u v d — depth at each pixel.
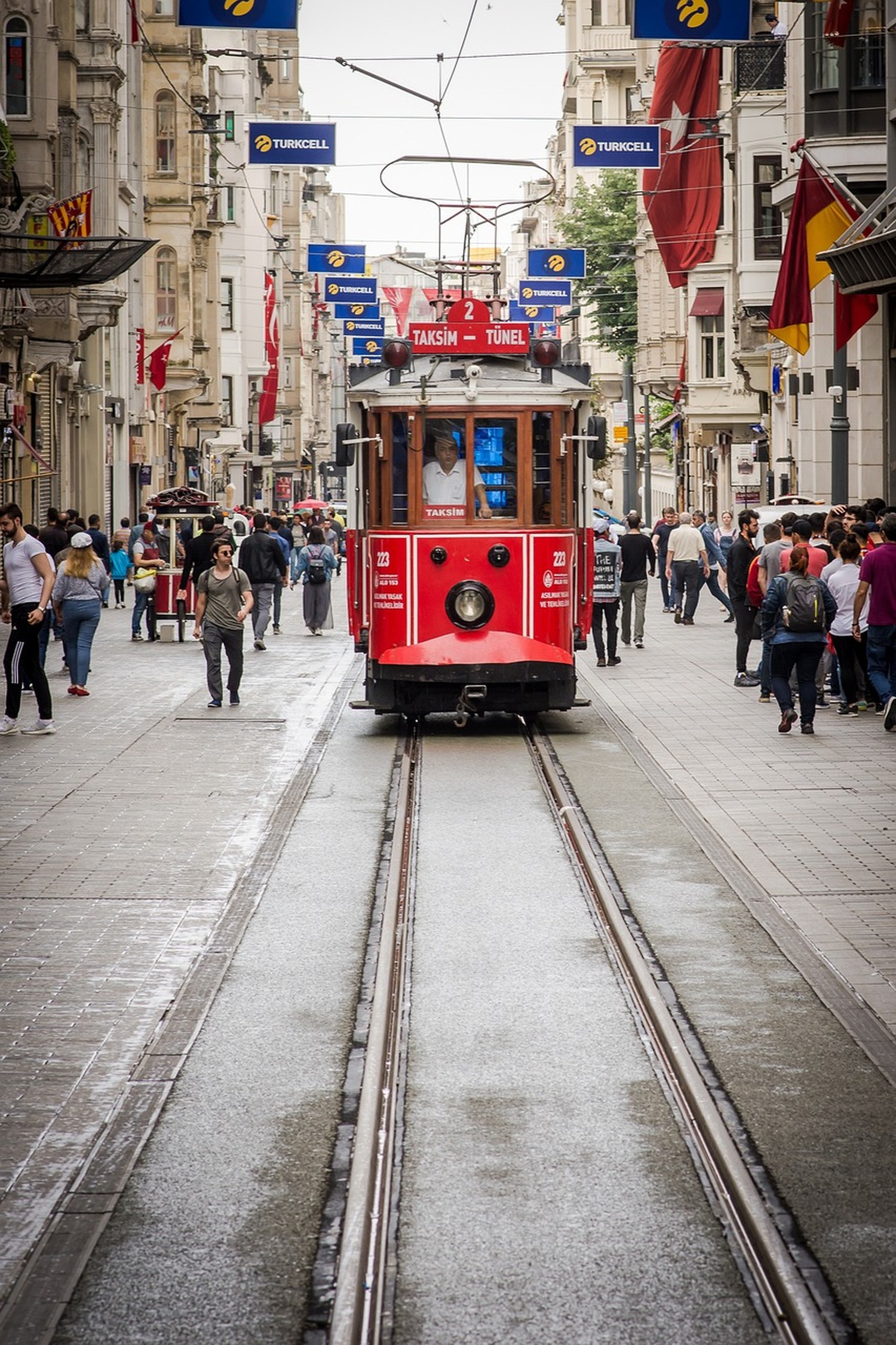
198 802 16.28
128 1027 9.46
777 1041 9.17
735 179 56.91
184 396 77.44
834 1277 6.40
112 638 35.81
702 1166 7.49
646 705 23.58
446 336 21.36
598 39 116.81
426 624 20.73
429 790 17.09
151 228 74.38
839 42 35.44
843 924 11.52
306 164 32.59
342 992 10.16
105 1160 7.56
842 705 22.33
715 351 65.06
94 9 56.59
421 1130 7.95
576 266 59.00
